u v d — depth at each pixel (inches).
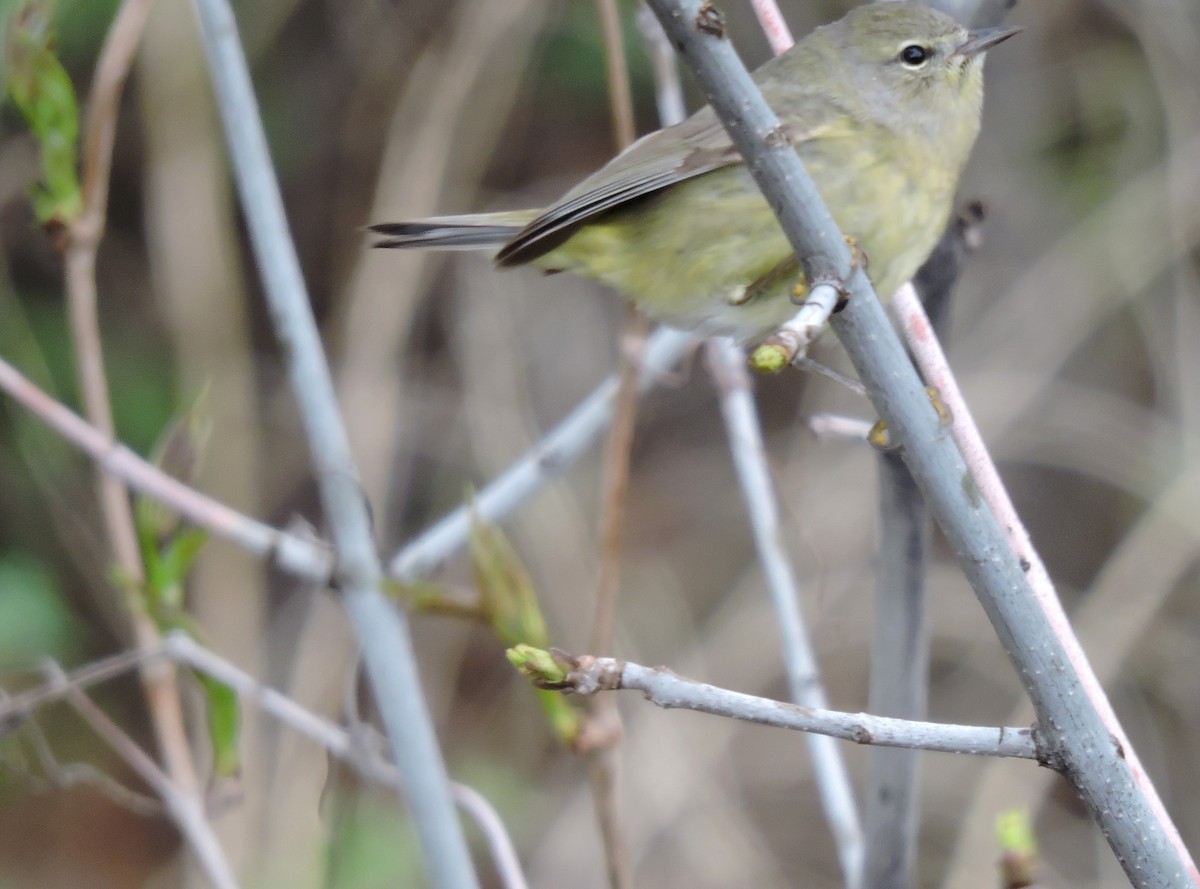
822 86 253.9
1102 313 460.8
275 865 356.8
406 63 458.0
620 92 255.0
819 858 430.3
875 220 247.9
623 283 259.3
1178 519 433.4
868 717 135.7
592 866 403.2
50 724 403.2
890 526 186.1
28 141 407.2
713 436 498.0
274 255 171.2
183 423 208.2
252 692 198.8
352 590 165.5
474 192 458.0
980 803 403.2
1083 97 466.9
